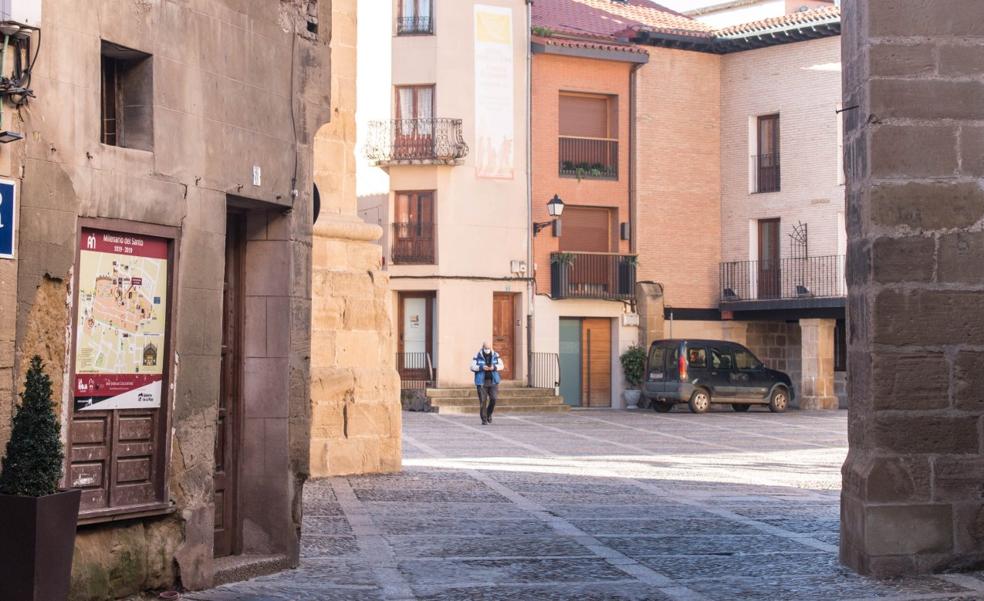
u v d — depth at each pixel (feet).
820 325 139.64
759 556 40.98
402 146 137.49
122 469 31.96
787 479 65.87
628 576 37.32
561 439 93.09
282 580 36.24
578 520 49.03
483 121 138.21
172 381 33.32
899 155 38.27
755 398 134.21
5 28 27.94
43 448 26.76
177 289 33.50
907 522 37.58
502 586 35.65
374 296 65.46
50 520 26.50
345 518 48.60
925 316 38.17
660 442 91.50
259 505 38.42
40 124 29.01
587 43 141.28
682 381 131.23
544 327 139.64
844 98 40.70
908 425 37.88
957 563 37.88
